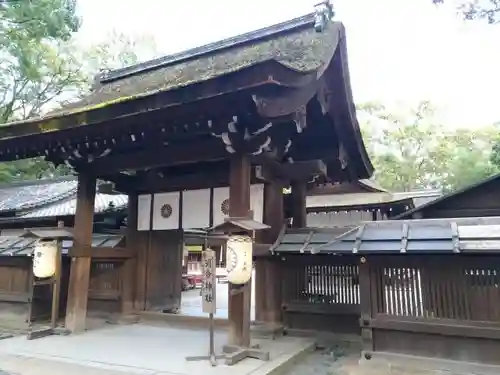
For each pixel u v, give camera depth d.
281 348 5.46
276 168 6.71
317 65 4.83
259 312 6.57
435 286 4.94
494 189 10.66
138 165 6.26
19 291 7.43
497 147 14.20
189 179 7.38
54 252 6.29
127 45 25.64
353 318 6.07
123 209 10.47
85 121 5.27
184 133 5.27
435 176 32.72
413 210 11.41
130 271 7.73
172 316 7.31
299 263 6.49
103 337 6.05
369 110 36.03
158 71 8.16
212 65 7.05
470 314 4.72
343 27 5.79
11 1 12.67
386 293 5.18
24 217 11.56
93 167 6.73
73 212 11.11
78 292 6.48
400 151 34.59
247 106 4.46
